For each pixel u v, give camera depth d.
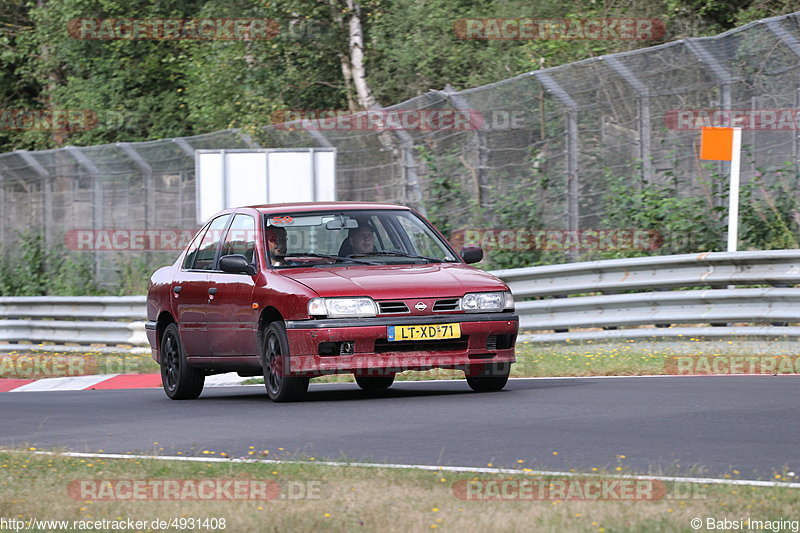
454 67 91.12
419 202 72.62
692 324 52.00
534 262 69.12
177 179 83.88
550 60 83.88
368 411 33.25
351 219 39.12
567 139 68.12
